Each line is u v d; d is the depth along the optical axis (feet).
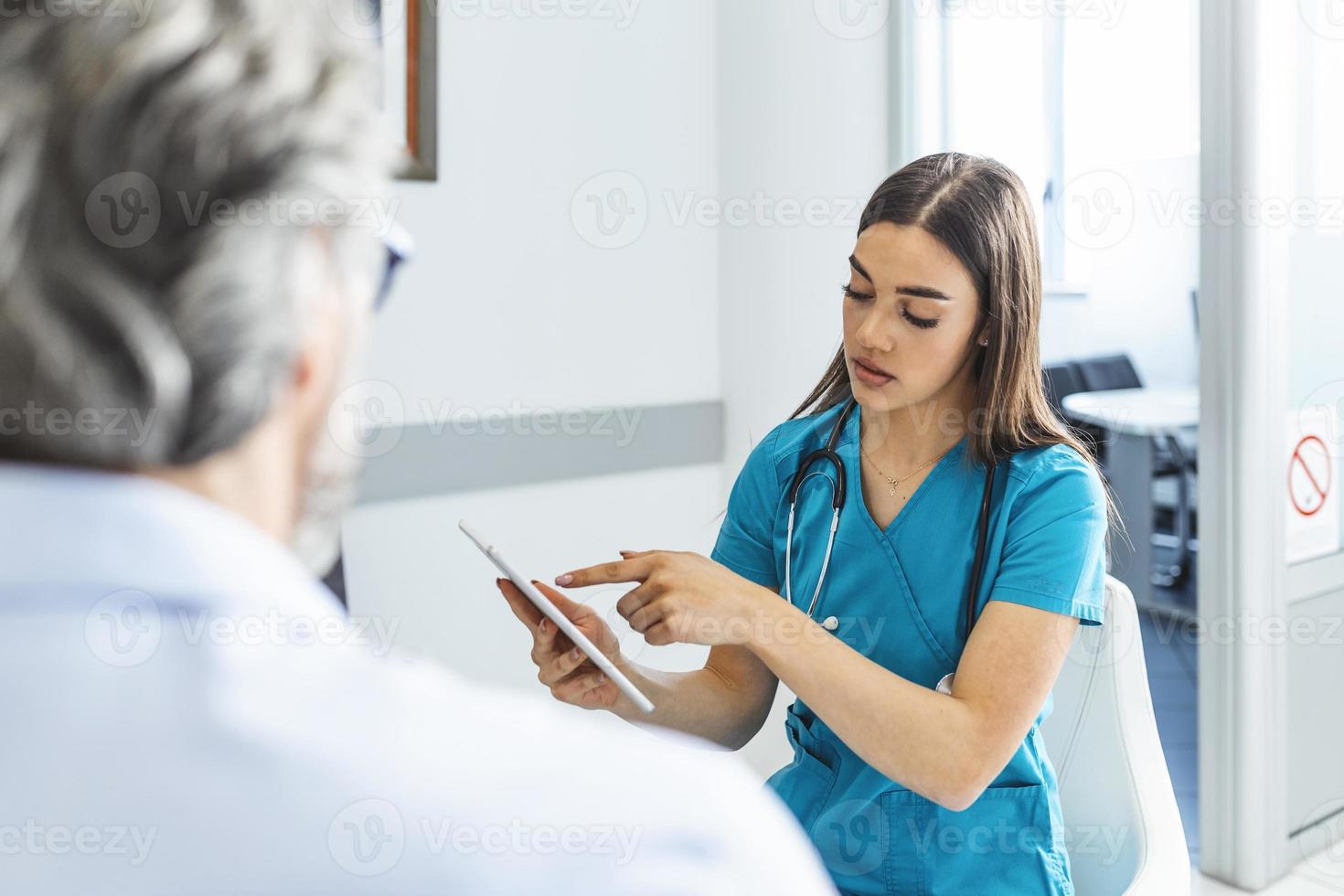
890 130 7.45
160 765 0.84
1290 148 5.87
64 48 0.86
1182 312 11.38
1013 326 3.26
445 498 6.48
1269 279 5.83
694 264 7.54
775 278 7.34
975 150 7.68
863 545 3.51
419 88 6.09
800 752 3.62
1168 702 9.32
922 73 7.45
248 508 0.95
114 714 0.84
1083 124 8.15
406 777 0.88
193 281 0.86
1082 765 3.64
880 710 2.83
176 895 0.85
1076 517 3.16
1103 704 3.60
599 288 7.07
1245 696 6.01
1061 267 10.84
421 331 6.32
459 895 0.87
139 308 0.84
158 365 0.84
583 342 7.02
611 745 0.97
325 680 0.90
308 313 0.94
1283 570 6.07
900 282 3.12
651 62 7.18
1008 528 3.27
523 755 0.93
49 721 0.83
